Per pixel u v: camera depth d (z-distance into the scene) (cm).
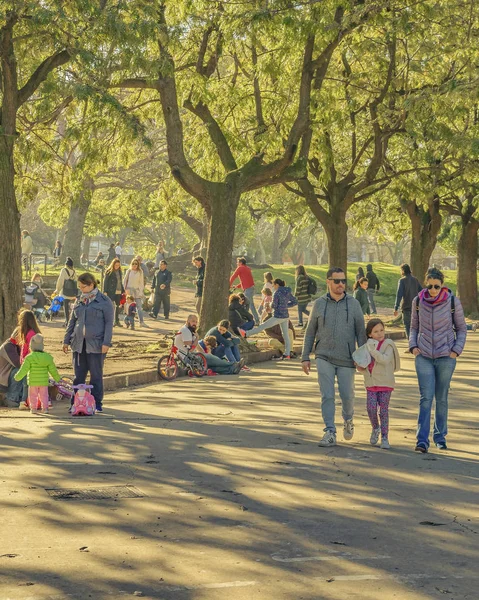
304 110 2569
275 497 878
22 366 1459
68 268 3055
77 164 2598
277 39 2698
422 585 623
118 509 817
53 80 2169
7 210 1894
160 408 1521
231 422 1363
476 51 2777
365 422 1388
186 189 2536
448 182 3781
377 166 3294
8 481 924
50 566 645
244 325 2505
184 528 756
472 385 1911
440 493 917
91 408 1427
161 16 2352
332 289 1180
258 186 2614
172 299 4569
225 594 592
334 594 597
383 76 3027
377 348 1166
